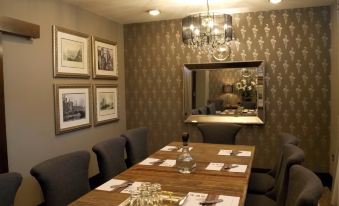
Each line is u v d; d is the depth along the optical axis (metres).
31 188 2.91
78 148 3.64
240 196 1.66
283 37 3.95
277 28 3.96
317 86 3.87
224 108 4.27
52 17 3.20
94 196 1.69
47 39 3.13
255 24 4.03
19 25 2.68
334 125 3.63
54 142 3.24
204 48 4.16
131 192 1.73
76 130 3.61
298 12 3.86
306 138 3.96
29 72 2.89
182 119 4.49
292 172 1.75
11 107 2.69
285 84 3.99
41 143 3.05
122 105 4.71
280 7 3.81
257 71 4.07
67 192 1.92
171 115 4.55
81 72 3.66
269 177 2.86
